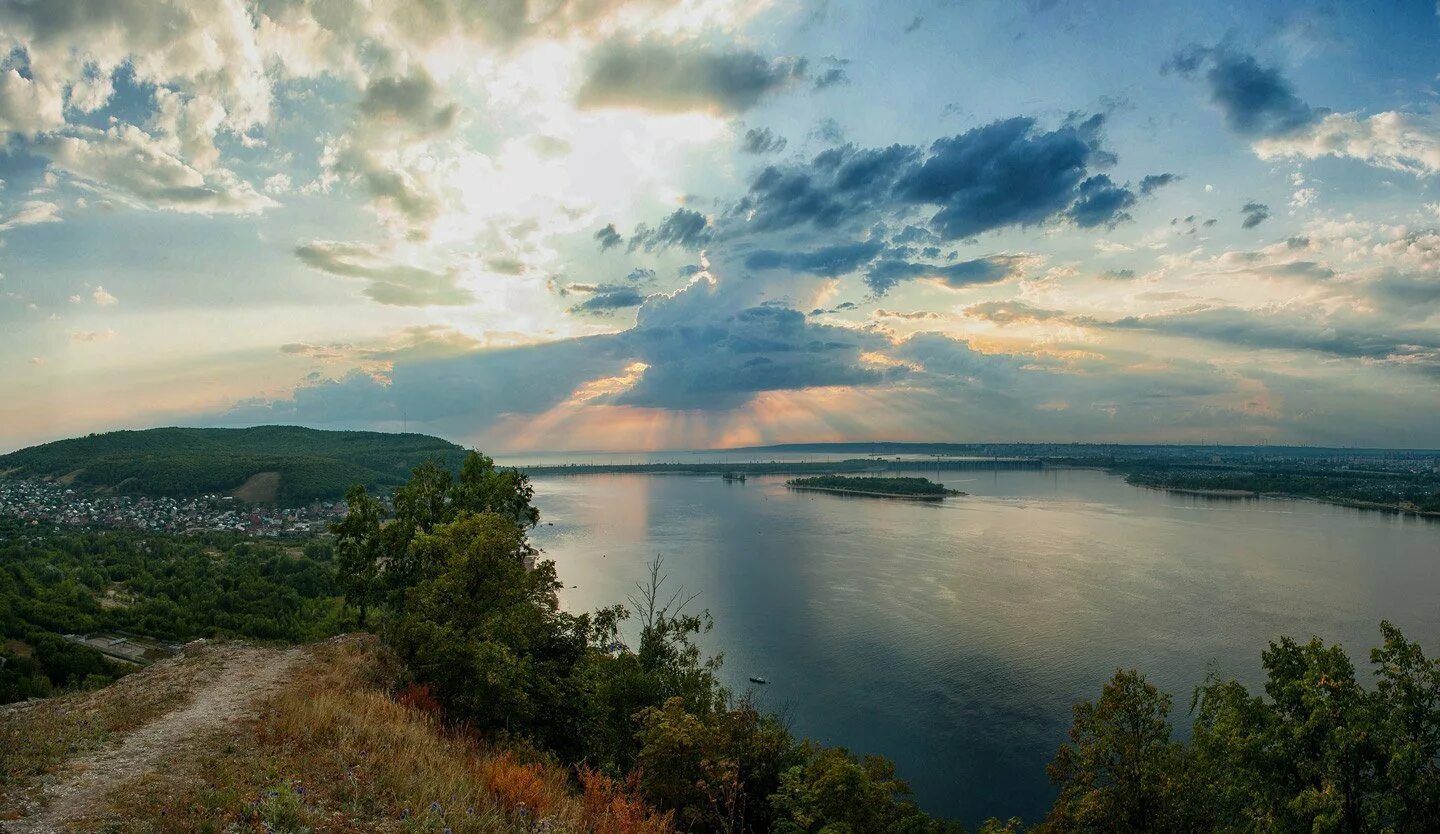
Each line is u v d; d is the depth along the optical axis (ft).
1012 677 252.42
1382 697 66.90
